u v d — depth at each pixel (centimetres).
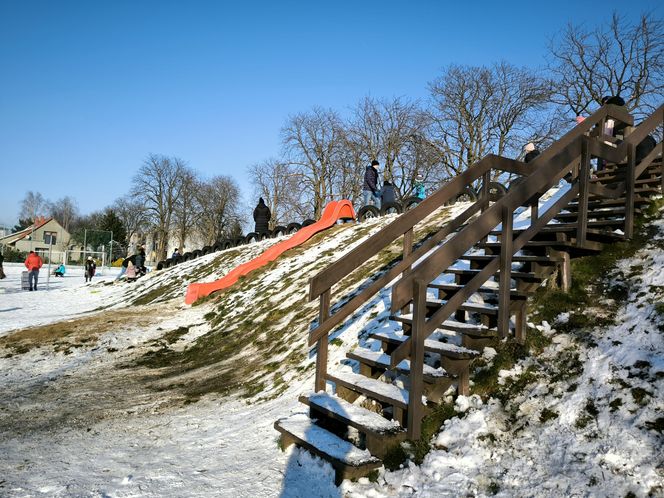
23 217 11394
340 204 1880
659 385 378
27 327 1266
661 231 580
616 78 3300
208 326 1207
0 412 667
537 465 357
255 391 679
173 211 7000
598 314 486
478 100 3806
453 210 1261
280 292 1236
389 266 990
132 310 1397
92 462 461
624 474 324
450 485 359
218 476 413
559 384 423
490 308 482
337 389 499
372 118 4384
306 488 381
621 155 565
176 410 642
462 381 450
